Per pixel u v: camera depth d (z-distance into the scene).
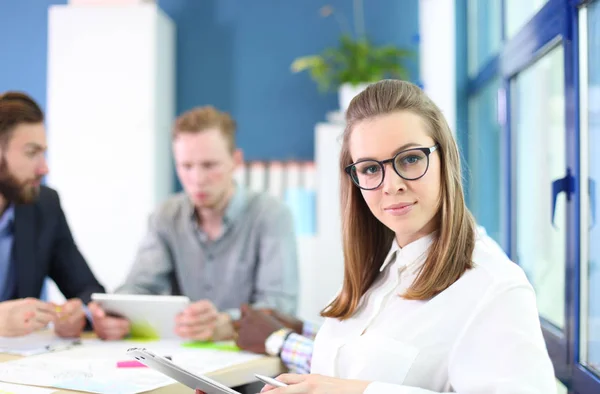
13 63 4.36
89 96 3.88
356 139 1.09
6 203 1.88
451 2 3.21
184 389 1.22
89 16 3.87
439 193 1.08
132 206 3.85
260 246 2.09
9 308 1.54
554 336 1.69
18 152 1.76
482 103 2.98
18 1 4.37
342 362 1.14
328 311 1.24
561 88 1.80
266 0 4.26
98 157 3.87
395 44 4.14
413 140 1.05
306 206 3.95
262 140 4.26
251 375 1.39
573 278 1.53
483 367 0.94
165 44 4.08
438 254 1.07
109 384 1.20
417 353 1.04
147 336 1.69
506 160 2.30
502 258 1.04
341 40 3.87
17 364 1.37
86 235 3.87
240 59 4.27
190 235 2.11
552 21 1.70
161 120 4.00
